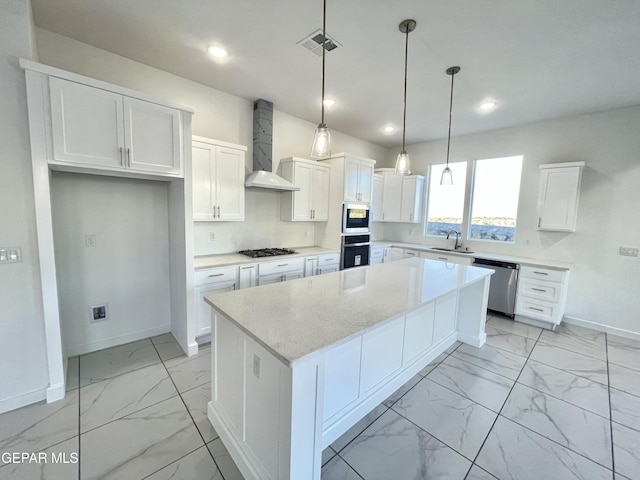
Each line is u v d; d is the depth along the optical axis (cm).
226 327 166
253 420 146
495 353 292
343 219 418
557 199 361
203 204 296
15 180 181
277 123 386
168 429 179
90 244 260
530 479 152
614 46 220
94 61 245
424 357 260
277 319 146
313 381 125
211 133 321
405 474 154
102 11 200
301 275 367
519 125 412
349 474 153
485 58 244
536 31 206
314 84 304
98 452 161
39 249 189
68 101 192
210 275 283
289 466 122
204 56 255
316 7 190
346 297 186
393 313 158
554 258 388
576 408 209
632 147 331
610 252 348
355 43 229
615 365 271
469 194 469
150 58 260
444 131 455
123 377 232
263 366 135
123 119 214
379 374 210
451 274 261
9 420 181
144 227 289
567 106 338
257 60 260
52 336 197
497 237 446
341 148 483
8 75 175
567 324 377
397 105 353
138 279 290
